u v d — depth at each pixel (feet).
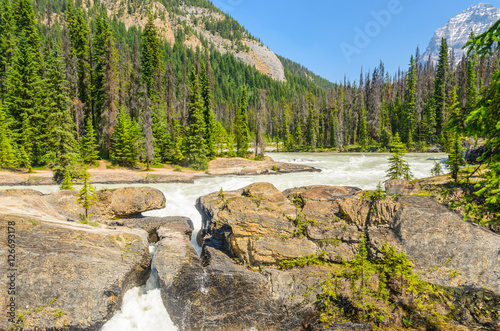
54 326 22.95
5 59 144.05
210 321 27.02
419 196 33.65
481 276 24.97
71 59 148.36
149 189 51.72
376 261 28.71
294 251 31.60
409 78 253.85
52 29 302.25
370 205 32.17
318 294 27.20
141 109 151.64
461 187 34.30
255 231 33.14
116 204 48.29
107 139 138.41
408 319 24.03
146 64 156.25
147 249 34.40
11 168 108.06
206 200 46.01
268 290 28.07
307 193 41.52
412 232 28.60
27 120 120.06
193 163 139.03
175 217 51.13
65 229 30.42
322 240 31.89
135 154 131.64
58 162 101.96
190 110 142.20
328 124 309.01
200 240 42.45
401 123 241.76
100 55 144.36
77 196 46.93
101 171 114.42
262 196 38.75
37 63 140.05
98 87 144.36
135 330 26.50
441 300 24.68
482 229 27.04
